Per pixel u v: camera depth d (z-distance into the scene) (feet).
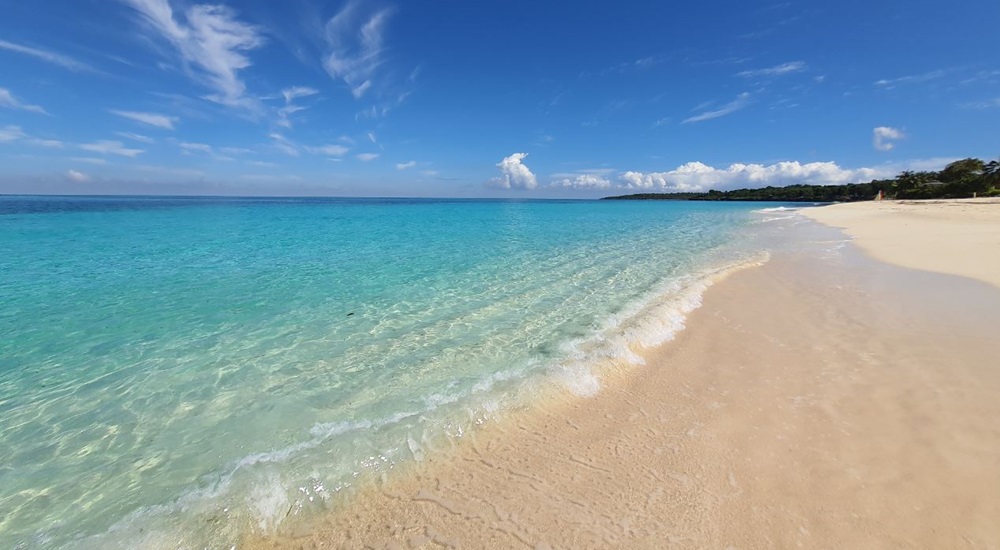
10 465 11.23
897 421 12.35
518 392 14.65
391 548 8.61
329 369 16.88
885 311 22.91
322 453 11.59
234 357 17.94
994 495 9.30
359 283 30.94
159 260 40.09
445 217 117.29
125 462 11.37
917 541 8.29
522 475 10.69
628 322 21.91
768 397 14.24
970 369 15.35
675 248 51.24
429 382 15.72
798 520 8.96
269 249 48.49
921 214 94.27
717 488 10.02
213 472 10.93
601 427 12.77
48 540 8.87
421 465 11.11
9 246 49.11
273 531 9.10
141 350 18.53
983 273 30.60
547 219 112.47
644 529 8.90
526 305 25.50
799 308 24.39
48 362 17.25
